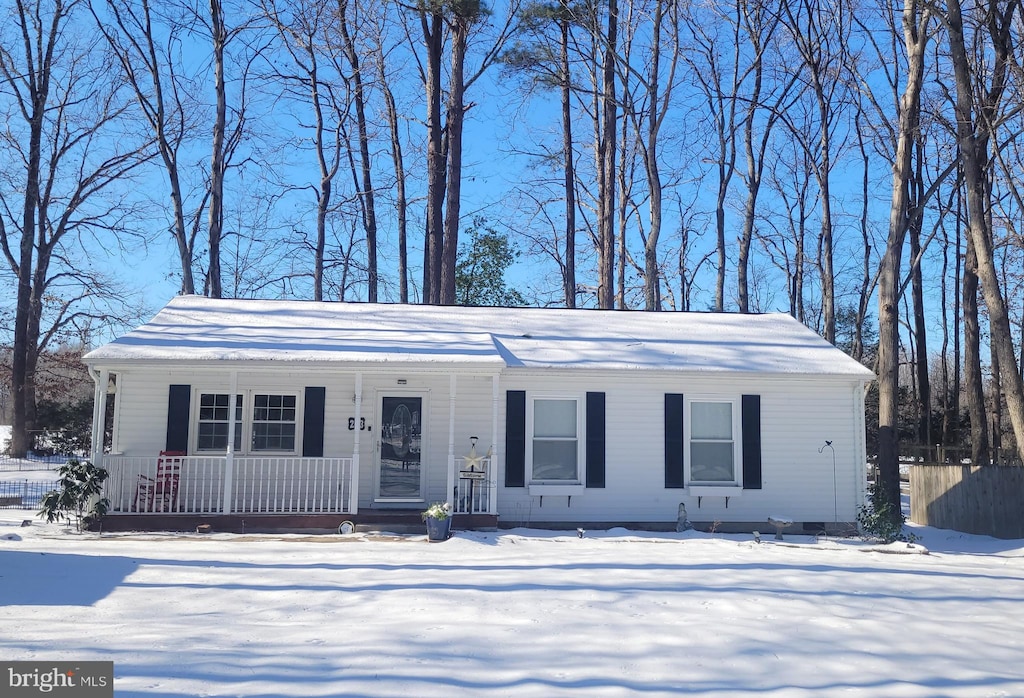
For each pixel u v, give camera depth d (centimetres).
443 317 1766
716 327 1823
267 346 1419
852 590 973
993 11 1775
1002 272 3353
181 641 689
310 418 1497
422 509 1495
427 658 656
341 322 1662
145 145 3159
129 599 845
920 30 1802
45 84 3047
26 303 3072
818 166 3525
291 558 1095
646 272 2547
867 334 4506
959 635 783
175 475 1441
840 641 743
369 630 741
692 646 712
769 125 3325
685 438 1548
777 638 745
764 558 1179
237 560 1066
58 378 3394
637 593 911
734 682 617
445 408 1530
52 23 3041
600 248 3394
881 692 601
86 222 3284
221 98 2628
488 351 1468
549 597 884
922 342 3359
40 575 920
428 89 2877
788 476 1555
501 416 1516
